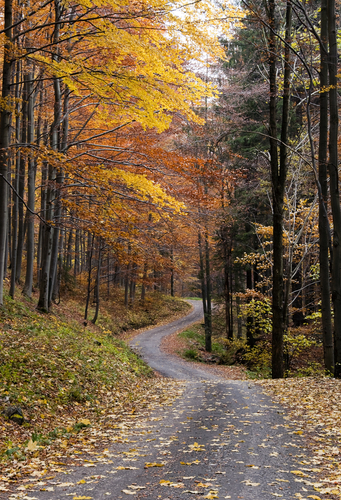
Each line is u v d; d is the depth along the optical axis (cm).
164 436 636
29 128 1556
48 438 616
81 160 1067
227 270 2520
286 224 1886
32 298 1747
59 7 1184
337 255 1165
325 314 1258
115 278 3494
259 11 1095
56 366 956
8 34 998
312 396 912
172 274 2692
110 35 709
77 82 841
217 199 1323
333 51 1171
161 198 1102
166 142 1462
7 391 710
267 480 435
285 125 1348
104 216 1046
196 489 409
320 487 413
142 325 3456
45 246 1562
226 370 2044
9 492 398
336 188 1162
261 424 693
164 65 834
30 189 1642
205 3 756
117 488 414
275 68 1313
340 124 1584
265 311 1808
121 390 1075
